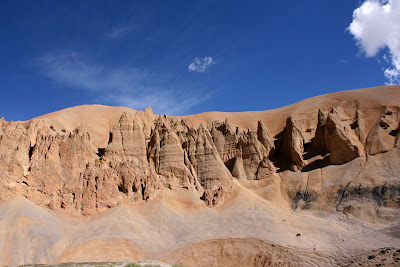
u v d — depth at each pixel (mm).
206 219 62594
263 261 49625
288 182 72125
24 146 61469
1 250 47781
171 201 65625
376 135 71625
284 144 80750
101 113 101875
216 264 51062
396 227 51438
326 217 61469
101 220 57875
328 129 75250
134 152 71875
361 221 57125
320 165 73812
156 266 44750
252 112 111562
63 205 58500
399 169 62719
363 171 65750
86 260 50500
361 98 86438
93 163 67312
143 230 58062
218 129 86562
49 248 50250
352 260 44812
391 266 40000
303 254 48656
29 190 57000
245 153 78688
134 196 64812
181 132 81438
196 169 74000
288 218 60719
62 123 84188
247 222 59750
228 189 70062
